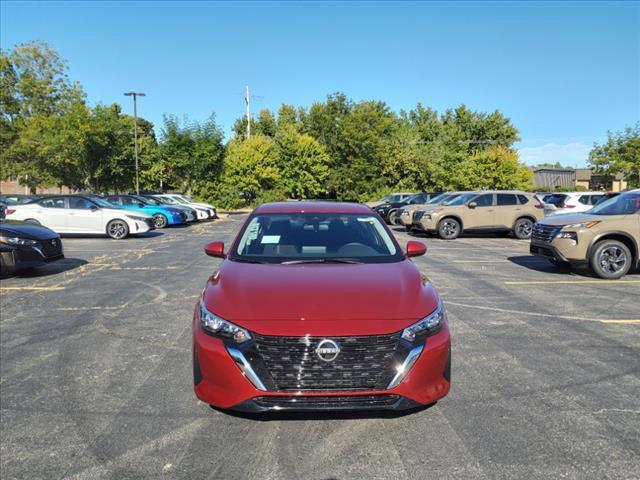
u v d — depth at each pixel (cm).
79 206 1694
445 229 1752
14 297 755
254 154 4475
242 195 4353
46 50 4888
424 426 342
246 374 311
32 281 889
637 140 3438
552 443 318
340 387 308
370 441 323
